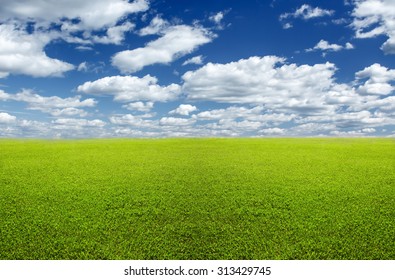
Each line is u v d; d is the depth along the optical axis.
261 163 36.91
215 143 61.09
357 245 15.50
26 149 49.12
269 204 21.23
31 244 15.55
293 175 30.36
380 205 21.39
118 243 15.84
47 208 20.66
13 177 29.22
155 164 36.12
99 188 25.44
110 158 40.69
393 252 14.91
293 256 14.59
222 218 18.95
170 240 16.08
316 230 17.14
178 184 26.59
